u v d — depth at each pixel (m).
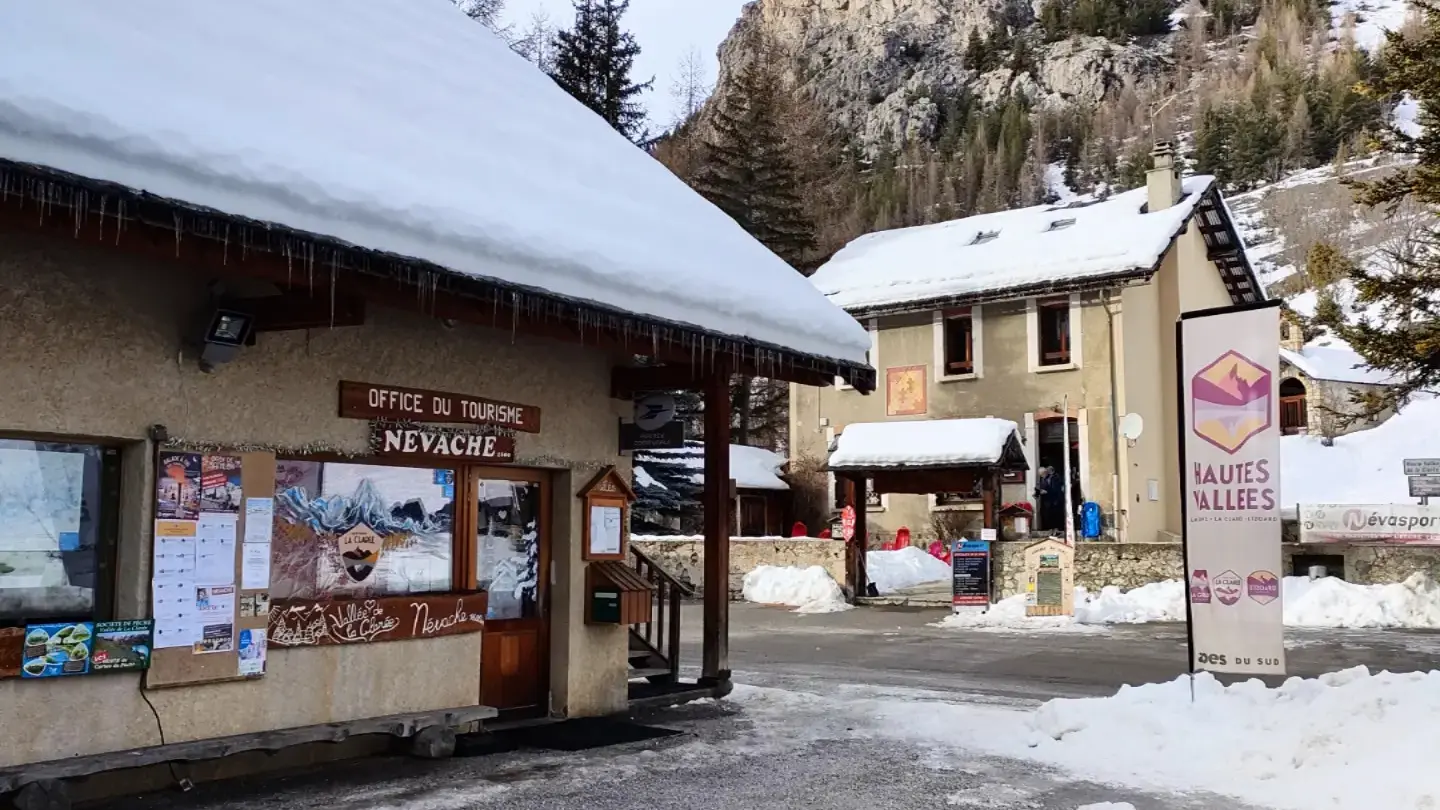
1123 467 27.83
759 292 9.89
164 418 6.86
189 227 5.47
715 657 11.08
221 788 7.07
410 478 8.61
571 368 9.81
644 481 32.31
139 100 5.75
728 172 46.41
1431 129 16.02
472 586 8.98
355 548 8.16
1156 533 29.00
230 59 7.18
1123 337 28.38
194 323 7.01
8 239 6.18
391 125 7.93
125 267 6.70
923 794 7.30
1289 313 17.69
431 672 8.51
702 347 8.76
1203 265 33.09
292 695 7.55
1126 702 9.27
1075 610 19.66
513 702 9.51
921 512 30.92
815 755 8.48
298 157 6.35
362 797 6.98
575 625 9.80
